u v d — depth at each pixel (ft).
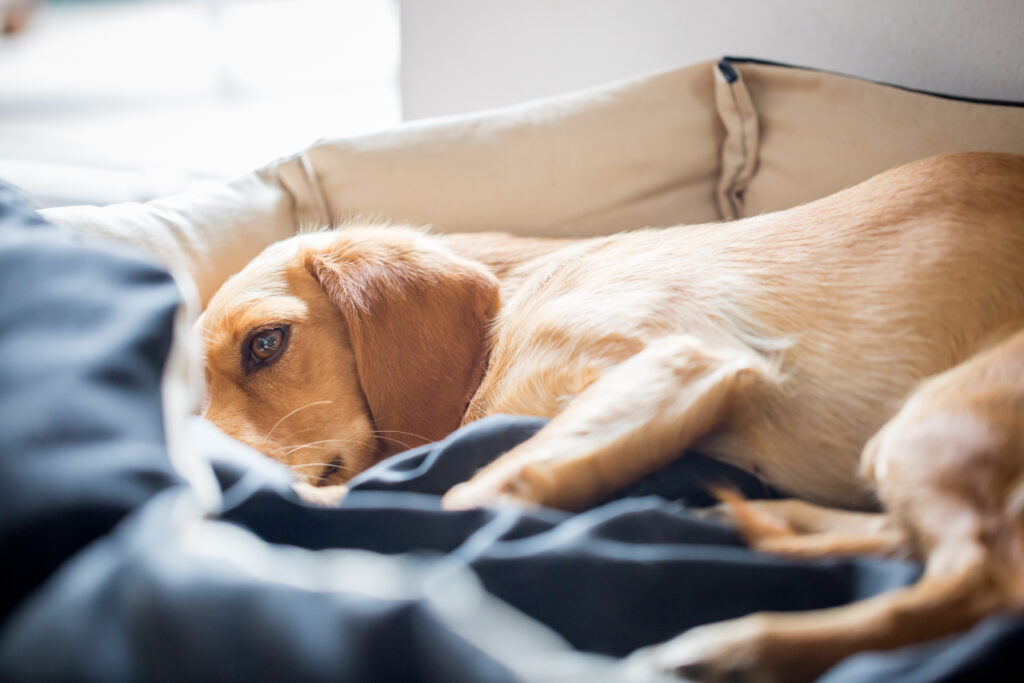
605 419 3.07
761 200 4.93
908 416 2.85
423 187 4.94
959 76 5.41
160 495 2.09
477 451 3.22
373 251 3.98
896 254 3.46
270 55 15.79
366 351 3.80
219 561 1.94
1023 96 5.23
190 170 9.63
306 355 3.80
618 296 3.65
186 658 1.76
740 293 3.55
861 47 5.70
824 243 3.63
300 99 13.12
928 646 2.16
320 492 3.16
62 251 2.49
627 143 4.95
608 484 3.03
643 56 6.54
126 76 15.76
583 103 5.05
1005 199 3.49
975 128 4.50
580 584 2.35
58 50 18.07
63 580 1.86
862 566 2.53
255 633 1.79
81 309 2.34
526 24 6.88
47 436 2.04
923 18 5.42
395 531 2.65
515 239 4.55
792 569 2.48
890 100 4.67
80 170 9.32
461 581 2.00
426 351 3.86
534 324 3.74
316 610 1.87
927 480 2.65
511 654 1.79
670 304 3.56
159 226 4.47
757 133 4.90
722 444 3.35
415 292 3.89
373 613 1.87
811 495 3.35
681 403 3.12
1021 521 2.48
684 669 2.17
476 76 7.23
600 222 5.01
